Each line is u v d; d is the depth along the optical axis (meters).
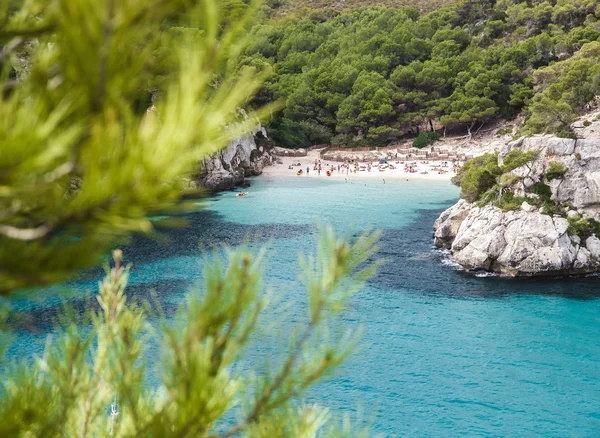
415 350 35.59
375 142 133.50
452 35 148.50
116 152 2.04
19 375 3.56
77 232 2.14
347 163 122.31
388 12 171.25
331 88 140.12
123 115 2.09
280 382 3.11
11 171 1.87
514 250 50.72
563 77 85.56
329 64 148.75
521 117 124.31
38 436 2.91
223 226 68.19
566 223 52.00
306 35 162.50
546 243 50.97
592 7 139.62
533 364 33.84
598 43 98.56
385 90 133.75
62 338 4.05
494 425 27.78
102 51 2.00
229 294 2.94
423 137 130.50
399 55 147.38
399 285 47.69
